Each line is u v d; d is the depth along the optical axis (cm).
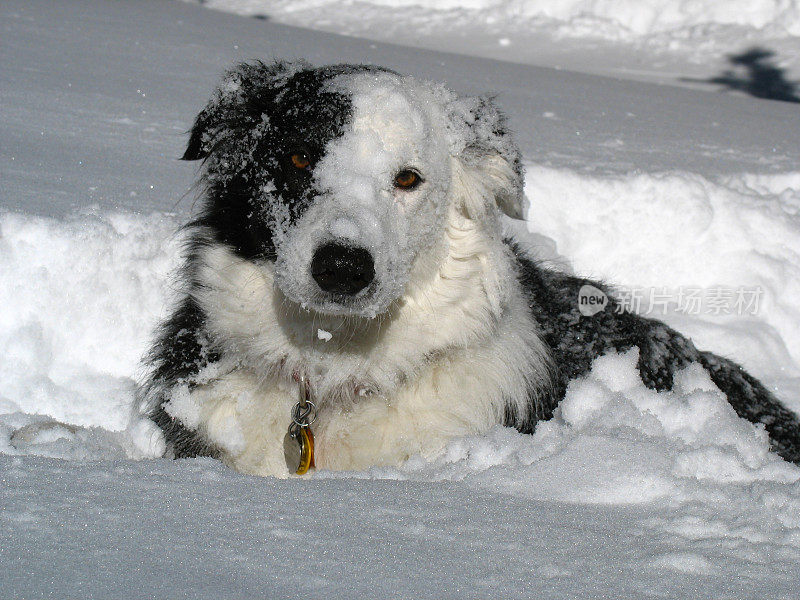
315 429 164
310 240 154
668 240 210
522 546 138
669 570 136
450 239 163
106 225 183
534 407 165
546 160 231
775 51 571
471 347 164
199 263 164
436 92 165
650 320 182
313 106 158
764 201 215
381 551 136
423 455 162
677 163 246
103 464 145
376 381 163
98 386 175
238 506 140
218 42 386
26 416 162
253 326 162
